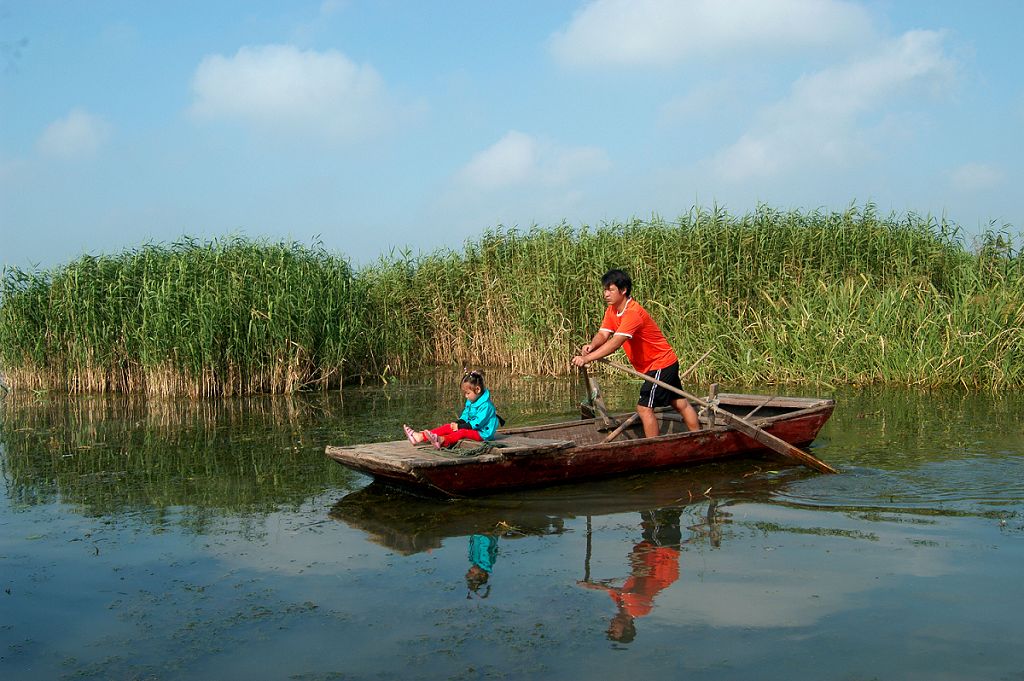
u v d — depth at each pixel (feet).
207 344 46.75
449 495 22.68
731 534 18.92
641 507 21.61
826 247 53.67
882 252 53.21
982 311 42.86
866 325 45.24
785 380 45.55
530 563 17.35
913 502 21.27
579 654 13.04
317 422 37.42
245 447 31.71
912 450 27.37
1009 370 40.81
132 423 38.47
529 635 13.80
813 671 12.24
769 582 15.75
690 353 47.47
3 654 13.73
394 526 20.43
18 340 52.60
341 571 17.24
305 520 21.26
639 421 29.71
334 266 54.70
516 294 56.80
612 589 15.70
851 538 18.34
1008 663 12.37
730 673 12.25
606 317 27.96
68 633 14.51
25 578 17.28
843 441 29.27
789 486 23.32
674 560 17.21
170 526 21.02
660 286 51.62
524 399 43.14
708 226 53.16
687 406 27.40
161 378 48.03
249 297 48.96
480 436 24.84
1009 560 16.69
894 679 11.96
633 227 57.21
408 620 14.61
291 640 13.97
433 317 63.57
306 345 49.70
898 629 13.56
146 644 13.99
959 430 30.50
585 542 18.71
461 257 63.52
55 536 20.31
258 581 16.79
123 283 50.65
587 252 55.01
